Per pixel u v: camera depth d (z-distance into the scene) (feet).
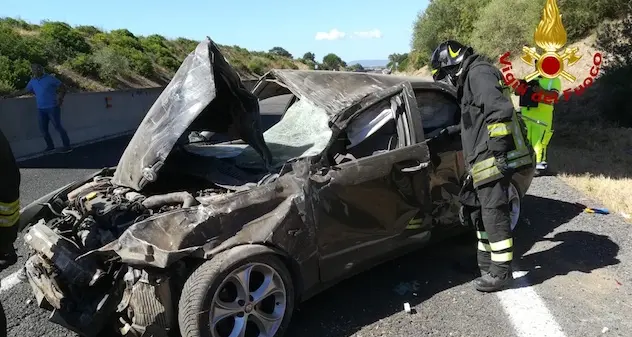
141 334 9.29
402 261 14.58
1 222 6.84
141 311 9.19
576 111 36.70
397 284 13.15
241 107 12.15
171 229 9.36
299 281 10.58
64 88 34.40
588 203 19.12
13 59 57.47
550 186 21.52
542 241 15.65
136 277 9.16
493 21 69.36
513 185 15.12
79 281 9.47
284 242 10.15
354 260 11.58
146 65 82.79
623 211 17.99
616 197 19.24
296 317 11.62
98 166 29.71
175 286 9.46
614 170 23.22
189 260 9.58
